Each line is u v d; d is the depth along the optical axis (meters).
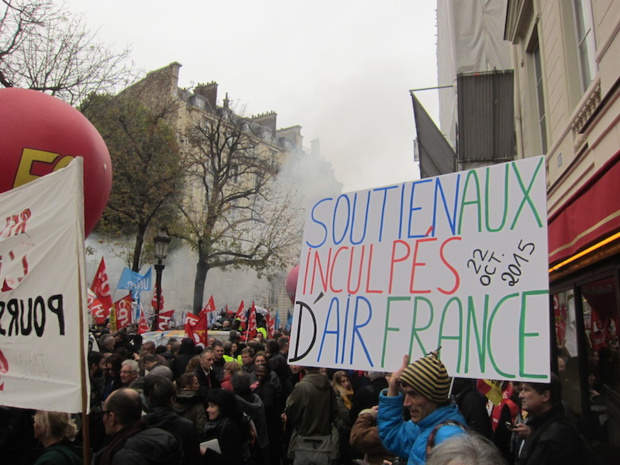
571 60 7.40
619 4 5.29
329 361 3.72
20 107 5.99
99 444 5.26
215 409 4.87
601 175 4.88
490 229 3.29
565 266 6.89
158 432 3.49
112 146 26.16
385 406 3.21
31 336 3.46
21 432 4.32
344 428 5.95
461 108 11.36
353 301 3.74
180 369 7.99
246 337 14.04
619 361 5.28
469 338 3.18
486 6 13.45
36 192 3.63
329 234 4.02
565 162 7.61
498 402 4.89
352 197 3.98
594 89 6.12
